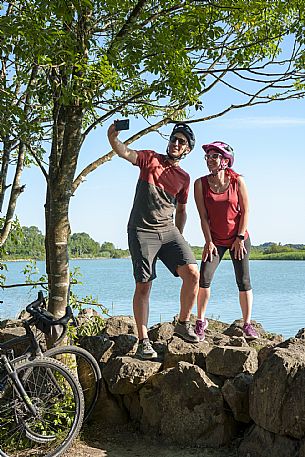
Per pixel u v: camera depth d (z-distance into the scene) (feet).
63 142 18.49
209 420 16.89
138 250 18.44
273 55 21.09
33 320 17.17
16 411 16.62
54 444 17.10
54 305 18.69
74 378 16.97
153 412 17.74
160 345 19.86
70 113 18.21
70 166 18.52
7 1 16.75
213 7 18.31
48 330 17.22
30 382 16.97
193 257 18.90
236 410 16.67
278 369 15.67
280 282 114.52
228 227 19.31
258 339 19.93
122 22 18.75
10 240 24.36
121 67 16.99
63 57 16.39
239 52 19.97
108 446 17.24
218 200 19.12
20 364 16.53
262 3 18.85
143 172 18.51
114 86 16.44
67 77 17.29
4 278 24.07
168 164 18.62
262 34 20.35
